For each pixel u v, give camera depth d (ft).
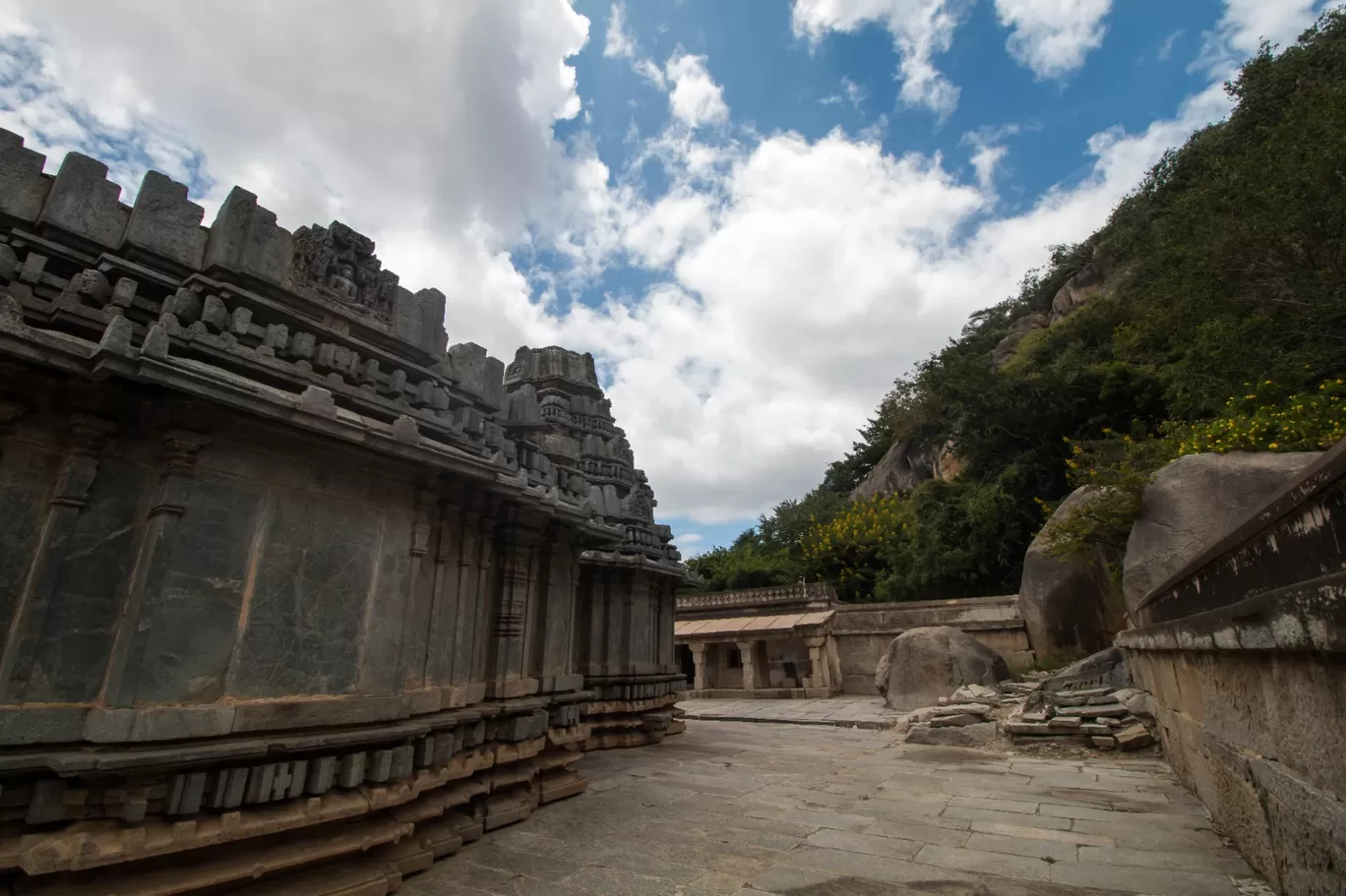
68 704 16.25
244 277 21.89
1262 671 18.57
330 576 21.72
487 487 28.09
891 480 179.11
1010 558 114.01
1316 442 51.34
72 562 16.84
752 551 170.71
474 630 29.43
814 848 25.11
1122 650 55.88
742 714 74.08
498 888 21.15
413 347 27.58
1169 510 54.19
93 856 14.88
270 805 18.33
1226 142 107.04
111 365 15.88
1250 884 19.79
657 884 21.40
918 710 60.85
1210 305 65.21
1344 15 105.09
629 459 62.28
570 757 34.27
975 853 24.30
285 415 19.17
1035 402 114.62
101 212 20.04
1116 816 28.71
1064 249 182.19
